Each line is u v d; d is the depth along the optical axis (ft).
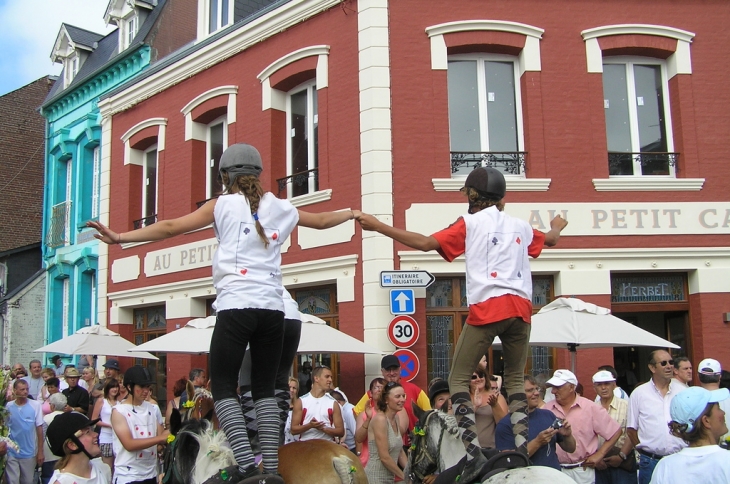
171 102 53.62
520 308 12.90
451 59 41.75
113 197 58.75
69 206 68.90
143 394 24.32
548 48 41.09
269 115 45.88
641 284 40.70
